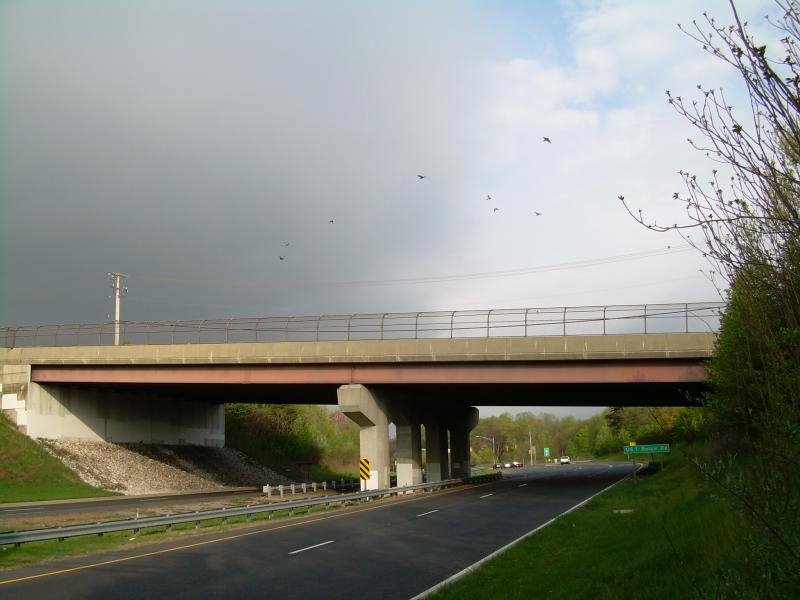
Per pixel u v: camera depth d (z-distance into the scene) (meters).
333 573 14.32
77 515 28.53
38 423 48.03
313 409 103.50
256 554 17.20
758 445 6.12
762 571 5.70
